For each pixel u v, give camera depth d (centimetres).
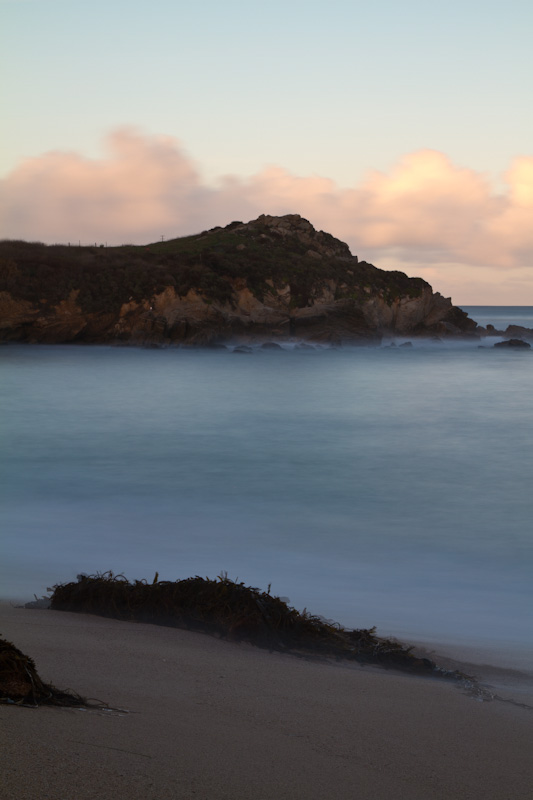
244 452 2233
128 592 711
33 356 6656
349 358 7044
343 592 912
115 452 2205
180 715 429
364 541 1218
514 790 371
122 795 302
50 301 8006
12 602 762
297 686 524
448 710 503
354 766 379
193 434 2592
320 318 8494
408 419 3066
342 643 654
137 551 1102
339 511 1467
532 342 10219
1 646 434
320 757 386
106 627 652
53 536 1195
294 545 1181
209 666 554
